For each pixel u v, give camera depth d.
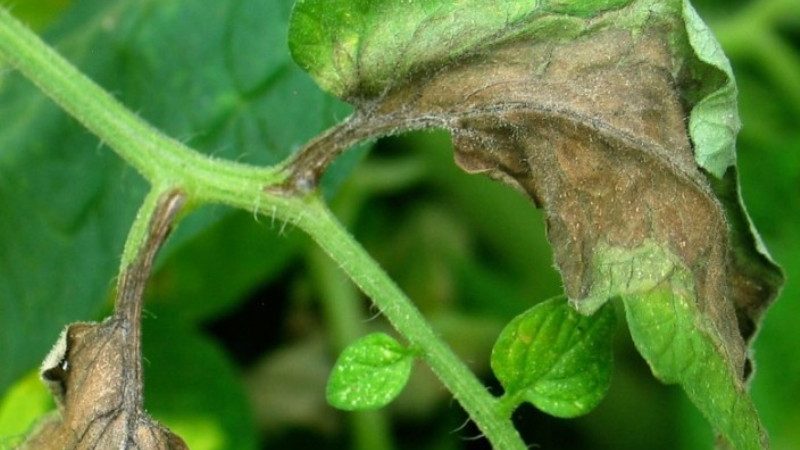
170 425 0.31
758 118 0.35
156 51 0.30
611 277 0.24
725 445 0.24
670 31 0.24
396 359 0.24
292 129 0.29
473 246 0.36
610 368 0.24
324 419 0.35
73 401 0.24
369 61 0.25
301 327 0.36
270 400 0.35
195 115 0.30
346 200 0.35
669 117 0.24
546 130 0.24
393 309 0.25
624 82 0.24
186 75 0.30
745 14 0.35
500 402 0.24
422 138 0.35
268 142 0.29
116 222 0.30
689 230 0.24
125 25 0.31
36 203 0.31
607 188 0.24
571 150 0.24
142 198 0.30
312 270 0.35
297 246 0.34
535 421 0.34
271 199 0.25
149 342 0.31
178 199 0.26
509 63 0.25
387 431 0.34
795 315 0.33
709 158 0.24
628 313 0.24
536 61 0.25
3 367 0.30
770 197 0.34
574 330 0.24
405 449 0.35
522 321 0.24
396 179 0.35
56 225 0.30
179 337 0.31
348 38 0.25
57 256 0.30
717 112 0.24
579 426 0.34
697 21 0.24
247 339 0.35
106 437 0.24
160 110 0.30
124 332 0.25
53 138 0.31
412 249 0.36
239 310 0.35
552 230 0.24
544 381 0.24
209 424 0.31
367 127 0.25
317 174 0.25
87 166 0.31
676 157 0.24
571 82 0.25
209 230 0.33
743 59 0.35
